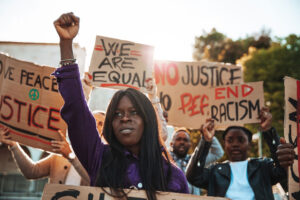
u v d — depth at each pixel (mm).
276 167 3246
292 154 2486
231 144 3713
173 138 4773
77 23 1884
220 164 3662
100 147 1873
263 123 3500
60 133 3316
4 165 18484
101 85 3826
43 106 3355
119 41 4000
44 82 3410
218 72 4922
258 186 3307
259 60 20453
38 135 3279
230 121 4344
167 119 4453
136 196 1730
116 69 3910
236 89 4418
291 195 2842
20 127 3244
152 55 4004
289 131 3074
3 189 18188
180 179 1914
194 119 4602
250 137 3863
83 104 1812
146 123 1872
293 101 3148
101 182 1808
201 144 3514
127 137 1819
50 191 1785
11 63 3307
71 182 3338
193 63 4926
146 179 1765
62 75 1807
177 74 4879
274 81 19953
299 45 20453
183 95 4781
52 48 12664
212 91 4605
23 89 3324
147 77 3908
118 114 1863
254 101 4262
